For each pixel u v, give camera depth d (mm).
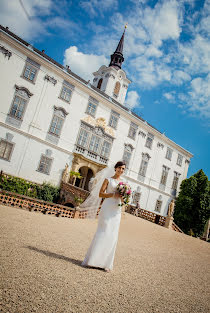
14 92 18703
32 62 19594
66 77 21422
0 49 17953
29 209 11062
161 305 2992
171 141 30734
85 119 22922
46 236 5602
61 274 3137
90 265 3713
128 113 25969
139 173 27297
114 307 2574
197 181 27938
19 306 2100
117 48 37188
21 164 19062
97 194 4836
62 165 21312
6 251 3547
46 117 20391
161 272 4832
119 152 25516
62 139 21391
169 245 9898
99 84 35000
